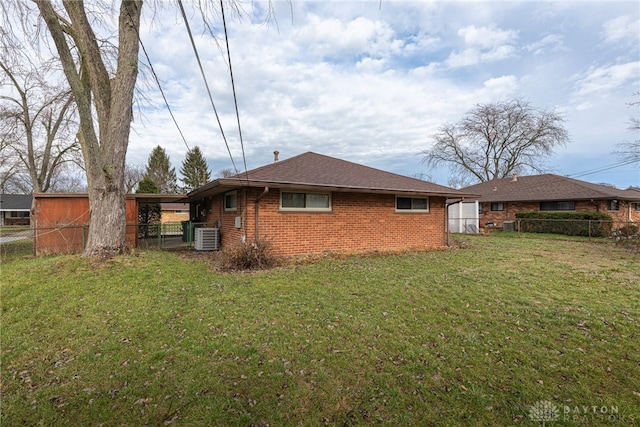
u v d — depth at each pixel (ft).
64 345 11.30
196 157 154.40
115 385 8.95
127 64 22.75
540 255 31.14
